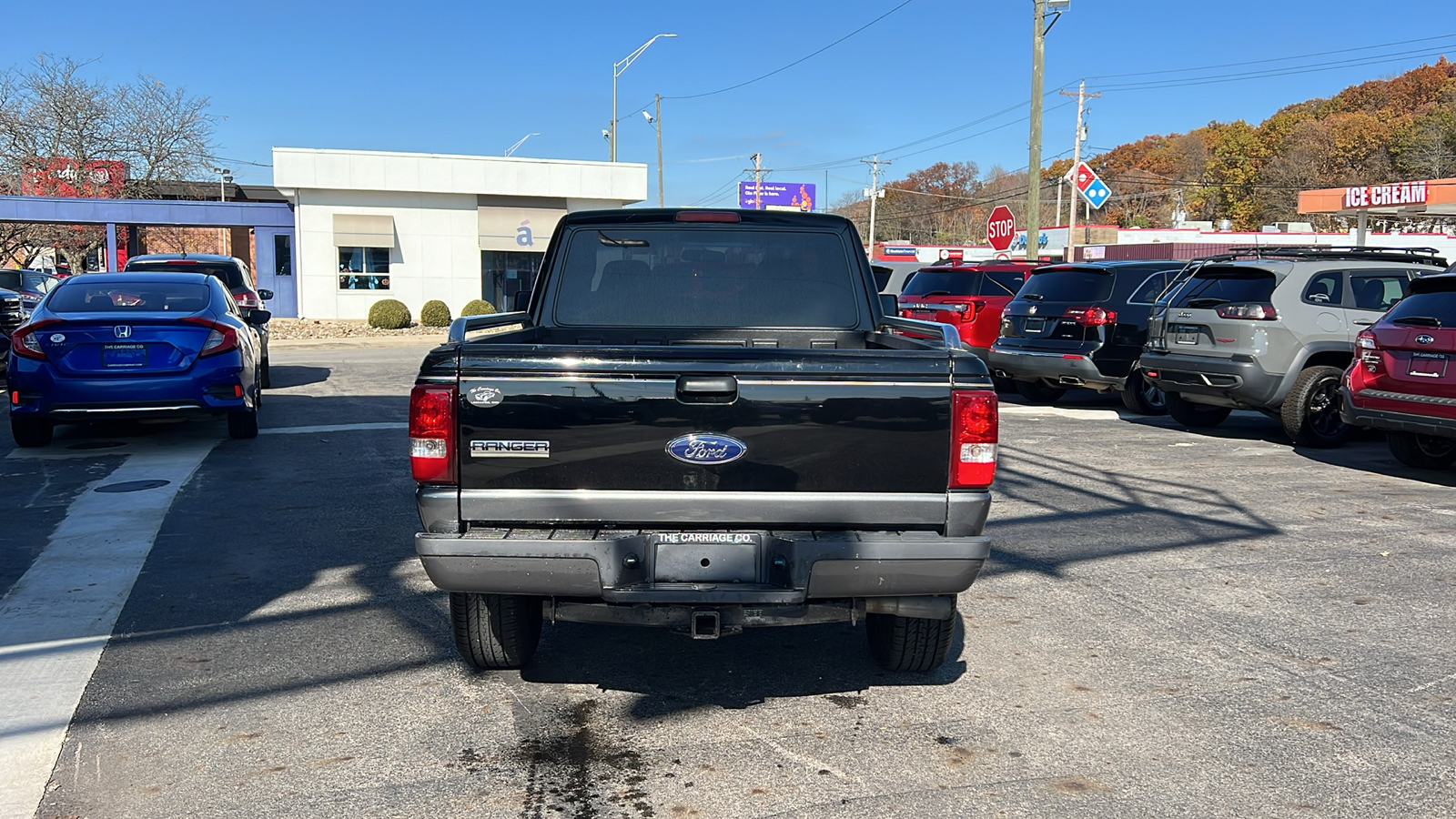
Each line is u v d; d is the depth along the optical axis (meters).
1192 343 10.77
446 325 31.67
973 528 3.61
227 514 7.11
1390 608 5.32
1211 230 70.25
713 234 5.10
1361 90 103.25
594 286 5.11
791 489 3.56
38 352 9.02
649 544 3.57
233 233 43.78
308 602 5.32
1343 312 10.19
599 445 3.54
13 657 4.54
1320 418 10.19
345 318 34.53
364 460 9.09
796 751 3.69
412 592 5.49
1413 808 3.30
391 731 3.84
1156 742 3.77
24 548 6.25
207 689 4.22
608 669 4.47
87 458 9.12
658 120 50.09
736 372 3.52
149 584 5.58
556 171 35.12
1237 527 6.98
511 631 4.20
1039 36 23.70
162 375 9.19
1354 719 3.98
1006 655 4.64
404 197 34.56
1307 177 93.00
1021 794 3.38
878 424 3.55
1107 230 63.34
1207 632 4.95
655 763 3.59
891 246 66.94
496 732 3.84
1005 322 13.71
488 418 3.53
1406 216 30.97
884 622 4.22
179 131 42.78
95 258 47.88
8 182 39.69
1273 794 3.38
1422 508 7.57
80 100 40.94
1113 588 5.63
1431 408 8.24
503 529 3.63
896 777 3.49
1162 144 116.25
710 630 3.60
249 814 3.24
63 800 3.32
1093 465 9.18
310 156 33.16
